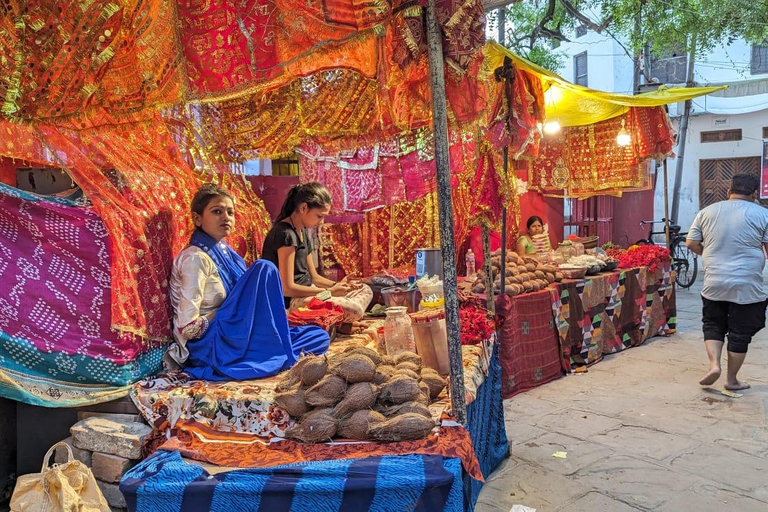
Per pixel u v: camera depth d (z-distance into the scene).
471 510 2.67
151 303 2.91
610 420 4.67
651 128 7.91
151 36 2.73
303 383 2.49
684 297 10.64
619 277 6.85
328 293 3.79
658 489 3.50
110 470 2.53
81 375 2.67
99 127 3.08
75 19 2.53
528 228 8.08
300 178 5.47
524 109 4.47
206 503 2.03
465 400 2.47
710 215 5.25
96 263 2.74
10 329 2.52
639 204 11.67
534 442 4.27
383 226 6.50
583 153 8.55
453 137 5.18
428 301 3.60
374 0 2.50
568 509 3.30
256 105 4.42
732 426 4.47
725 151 19.61
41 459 2.82
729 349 5.26
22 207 2.63
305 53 2.66
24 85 2.53
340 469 2.02
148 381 2.80
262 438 2.44
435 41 2.34
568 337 6.07
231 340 2.93
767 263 14.49
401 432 2.21
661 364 6.29
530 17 15.99
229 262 3.21
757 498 3.38
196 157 4.16
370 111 4.44
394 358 2.73
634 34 14.05
